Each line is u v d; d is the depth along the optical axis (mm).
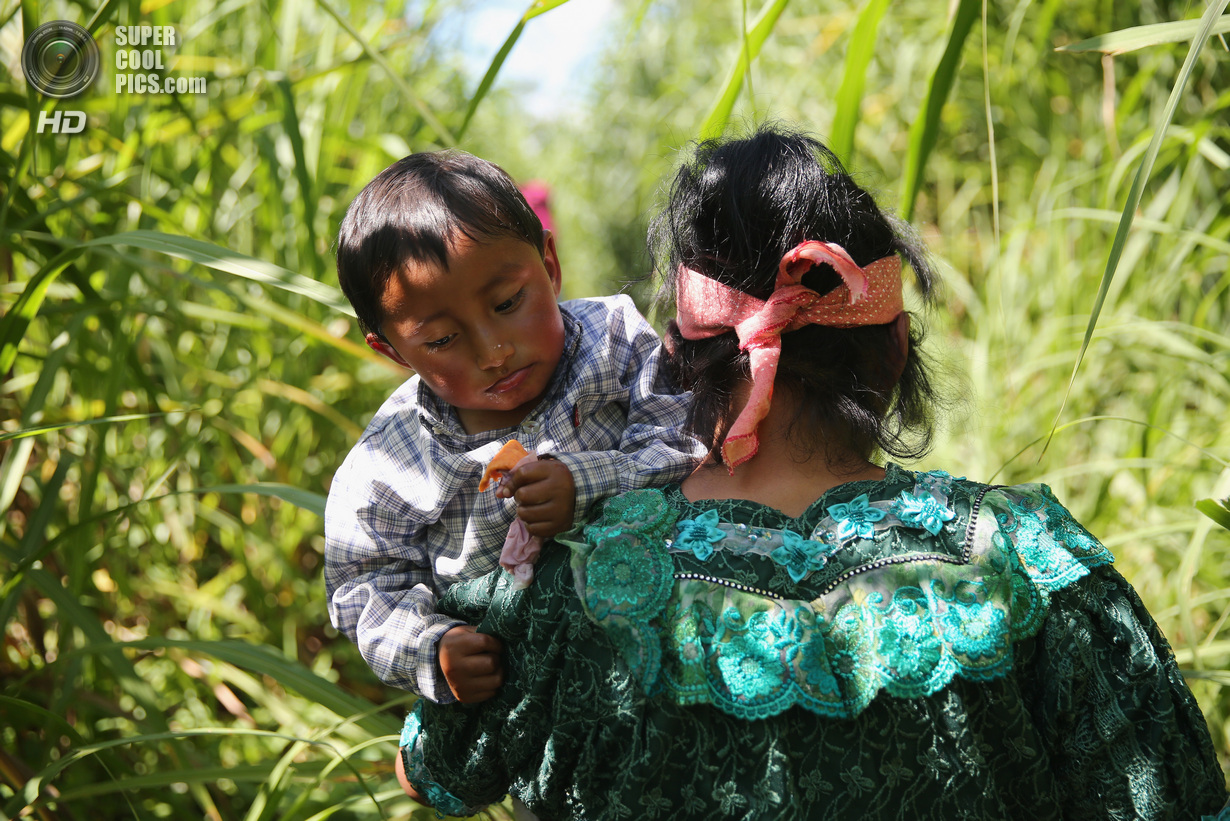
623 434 1062
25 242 1684
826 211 909
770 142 952
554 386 1108
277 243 2373
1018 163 3191
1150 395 2422
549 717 874
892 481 880
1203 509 1035
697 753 799
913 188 1242
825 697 786
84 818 1786
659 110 4867
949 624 804
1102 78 3035
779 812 774
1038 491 896
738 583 822
